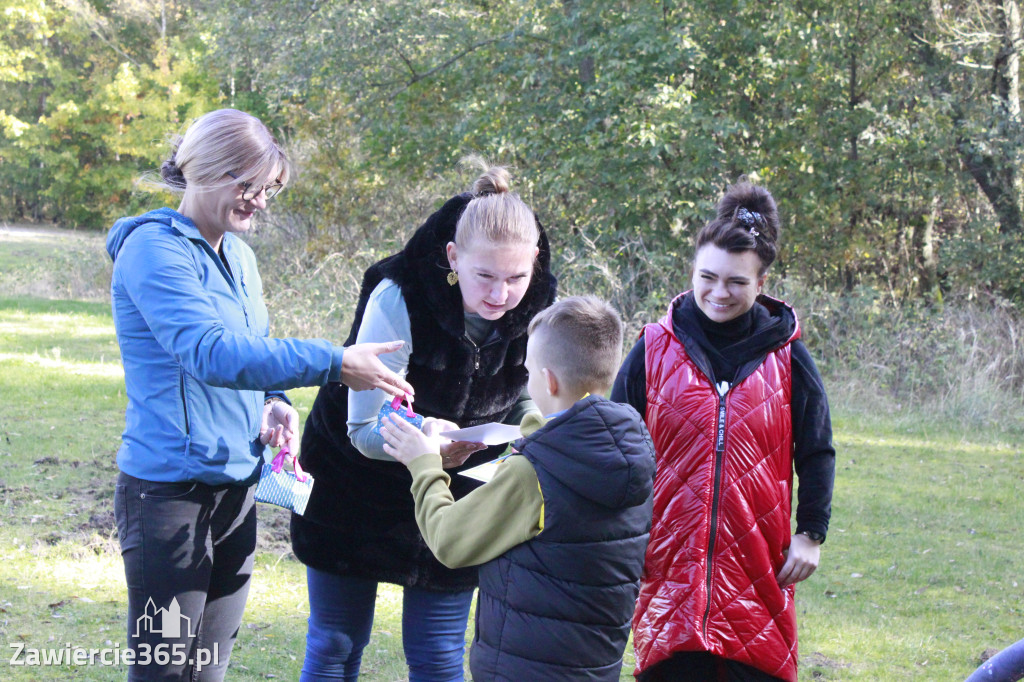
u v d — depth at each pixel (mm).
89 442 6941
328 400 2736
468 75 14781
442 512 2287
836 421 9328
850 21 13031
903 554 5707
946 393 10148
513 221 2473
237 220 2434
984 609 4887
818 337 11484
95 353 10844
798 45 12570
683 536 2705
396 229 15078
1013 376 10312
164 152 27453
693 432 2717
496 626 2227
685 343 2789
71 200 35781
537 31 13906
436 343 2607
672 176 12023
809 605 4863
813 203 12875
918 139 12875
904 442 8617
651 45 11914
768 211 2793
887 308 11836
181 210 2461
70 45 36188
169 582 2371
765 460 2717
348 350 2316
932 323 11102
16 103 36281
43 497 5613
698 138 11961
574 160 12367
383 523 2725
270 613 4285
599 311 2316
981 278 12570
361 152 15531
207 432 2379
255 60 16344
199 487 2408
